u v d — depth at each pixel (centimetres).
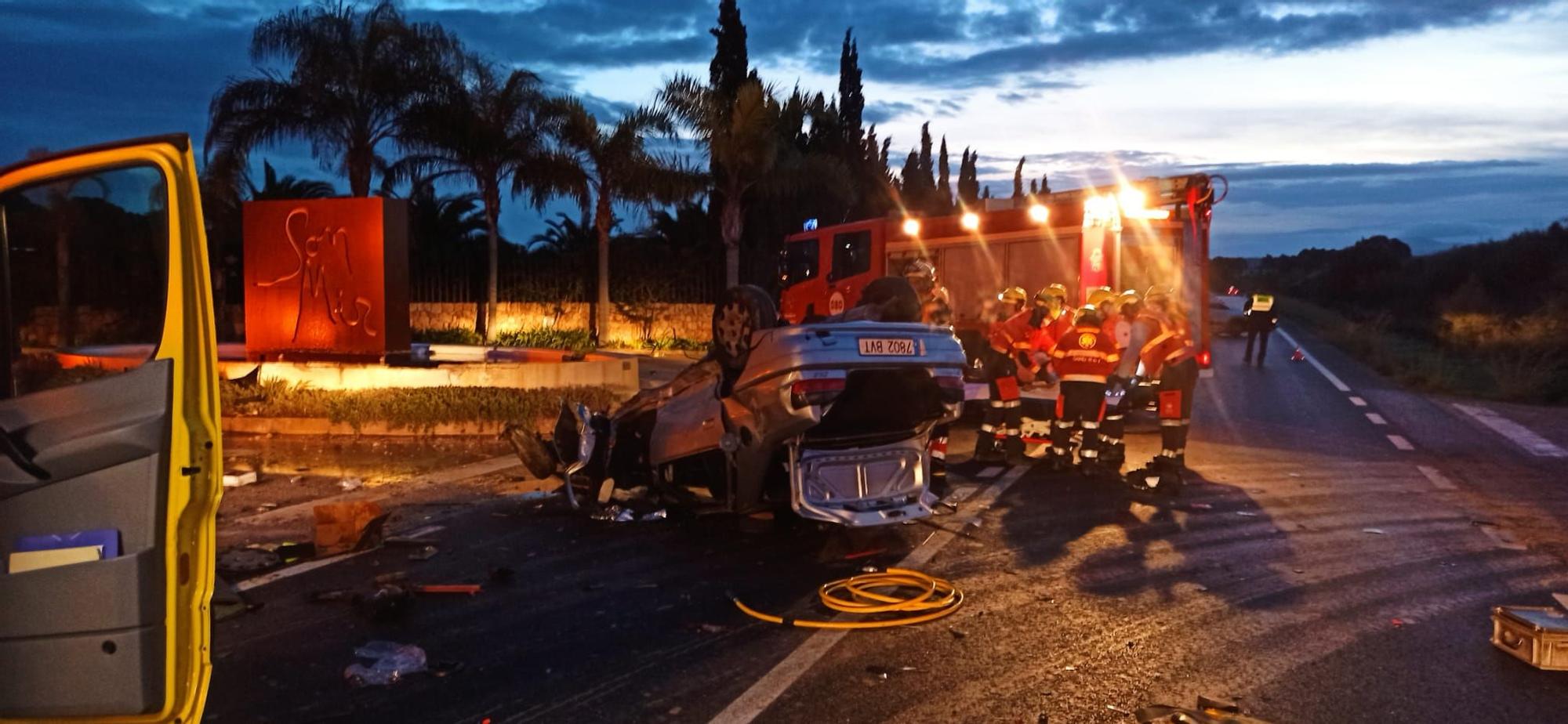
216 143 2108
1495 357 2233
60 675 327
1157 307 973
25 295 341
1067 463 1034
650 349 2358
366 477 972
